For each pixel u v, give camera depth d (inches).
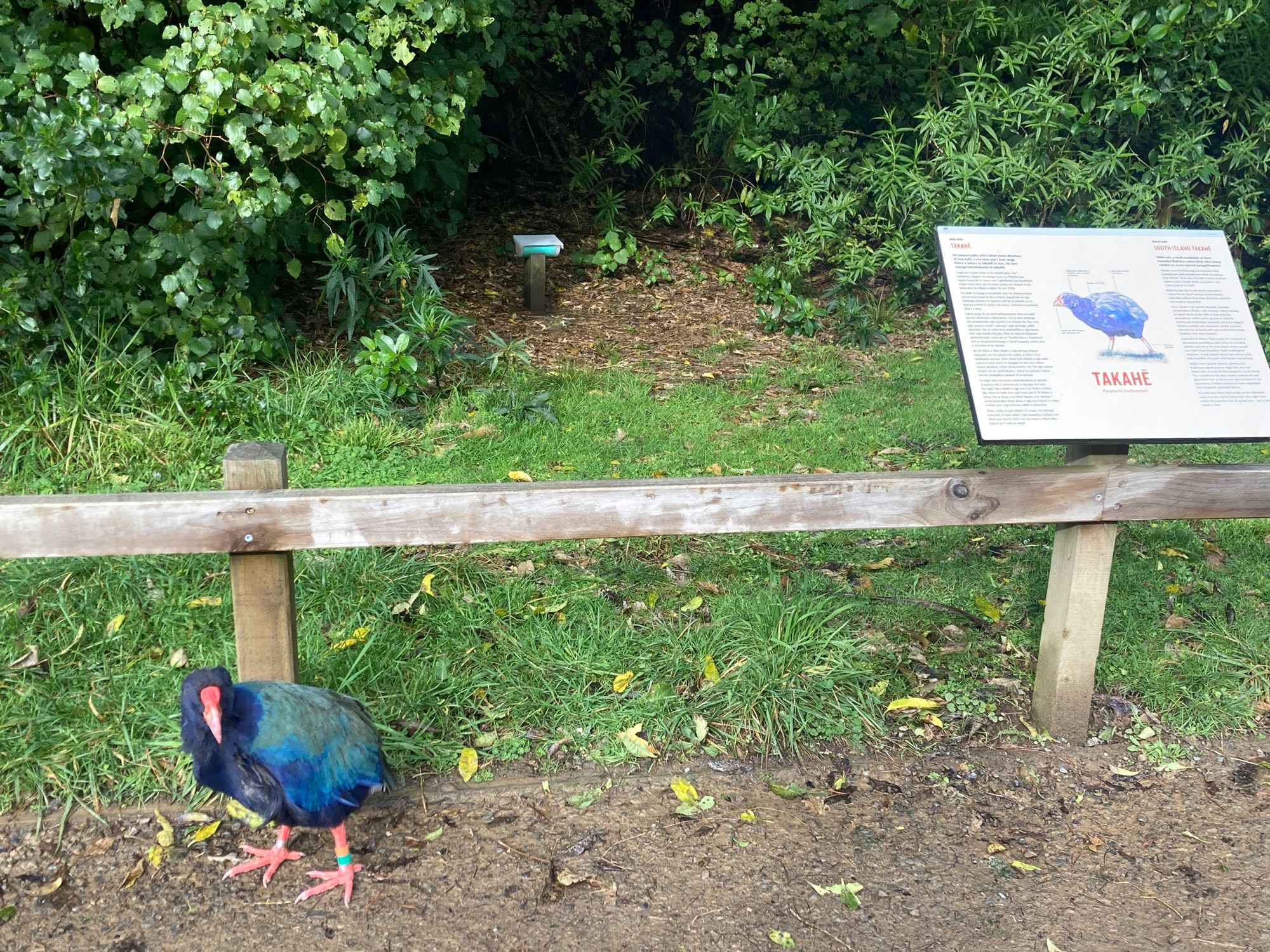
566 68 212.1
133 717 81.6
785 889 72.7
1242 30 184.5
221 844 75.0
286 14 123.6
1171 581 104.4
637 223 215.3
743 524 76.0
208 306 123.4
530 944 68.4
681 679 89.0
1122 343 80.1
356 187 139.5
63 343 117.6
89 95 114.3
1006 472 78.4
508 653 90.4
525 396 136.2
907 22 196.2
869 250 183.5
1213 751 86.4
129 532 68.5
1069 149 186.4
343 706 68.7
